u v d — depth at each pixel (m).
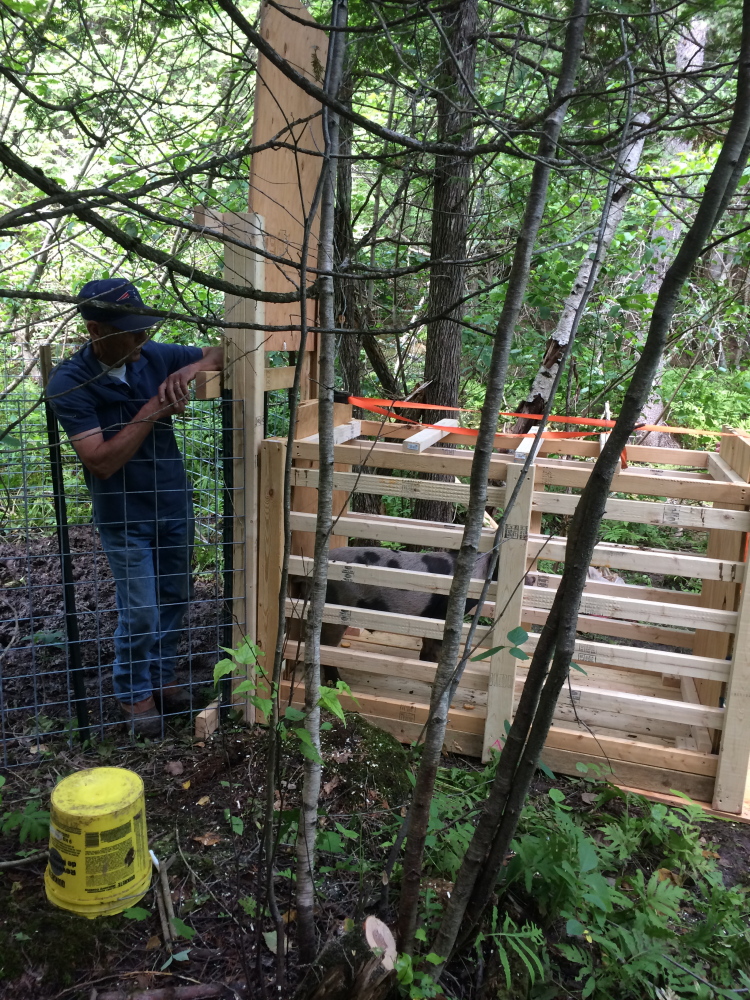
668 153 5.62
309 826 1.76
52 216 1.26
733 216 3.54
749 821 2.77
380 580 3.01
